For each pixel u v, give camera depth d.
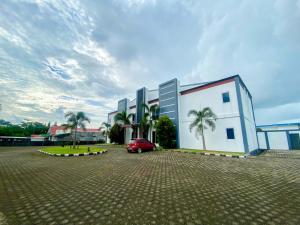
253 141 17.95
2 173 6.46
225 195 3.92
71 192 4.19
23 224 2.63
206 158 10.74
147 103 25.77
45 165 8.31
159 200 3.61
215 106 16.22
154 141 22.25
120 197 3.81
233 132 14.50
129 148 14.77
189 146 18.05
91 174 6.23
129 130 28.30
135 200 3.62
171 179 5.43
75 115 18.03
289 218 2.81
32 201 3.60
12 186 4.73
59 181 5.26
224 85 15.80
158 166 7.88
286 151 16.45
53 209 3.19
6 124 49.41
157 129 19.11
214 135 15.79
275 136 20.19
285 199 3.68
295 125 18.95
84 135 43.72
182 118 19.42
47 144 28.92
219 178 5.55
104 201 3.57
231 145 14.46
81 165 8.26
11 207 3.29
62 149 17.08
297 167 7.54
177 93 20.03
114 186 4.68
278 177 5.69
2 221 2.73
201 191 4.21
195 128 17.67
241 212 3.04
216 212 3.03
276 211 3.08
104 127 36.62
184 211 3.07
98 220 2.74
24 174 6.29
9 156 12.29
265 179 5.43
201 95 17.69
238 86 14.80
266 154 13.28
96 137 46.06
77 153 12.81
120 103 32.84
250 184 4.86
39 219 2.80
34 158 11.10
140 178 5.58
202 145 16.80
